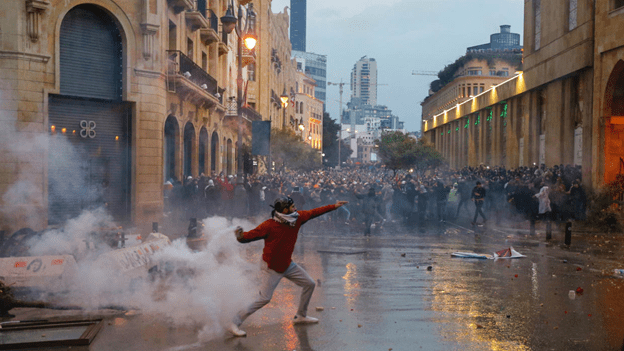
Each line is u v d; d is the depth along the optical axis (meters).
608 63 26.27
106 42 19.70
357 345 6.01
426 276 10.16
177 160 24.73
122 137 20.14
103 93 19.64
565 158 33.44
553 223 21.17
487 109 56.78
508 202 23.98
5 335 6.29
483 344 6.06
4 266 8.06
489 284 9.43
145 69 20.08
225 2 34.53
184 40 25.19
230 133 39.22
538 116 39.81
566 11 32.59
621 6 25.14
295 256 12.74
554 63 33.97
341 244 15.09
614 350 5.86
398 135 62.31
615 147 26.70
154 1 20.25
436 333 6.47
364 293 8.66
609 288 9.15
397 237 16.94
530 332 6.52
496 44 121.75
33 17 17.41
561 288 9.12
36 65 17.56
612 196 20.72
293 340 6.19
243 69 47.34
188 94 24.83
